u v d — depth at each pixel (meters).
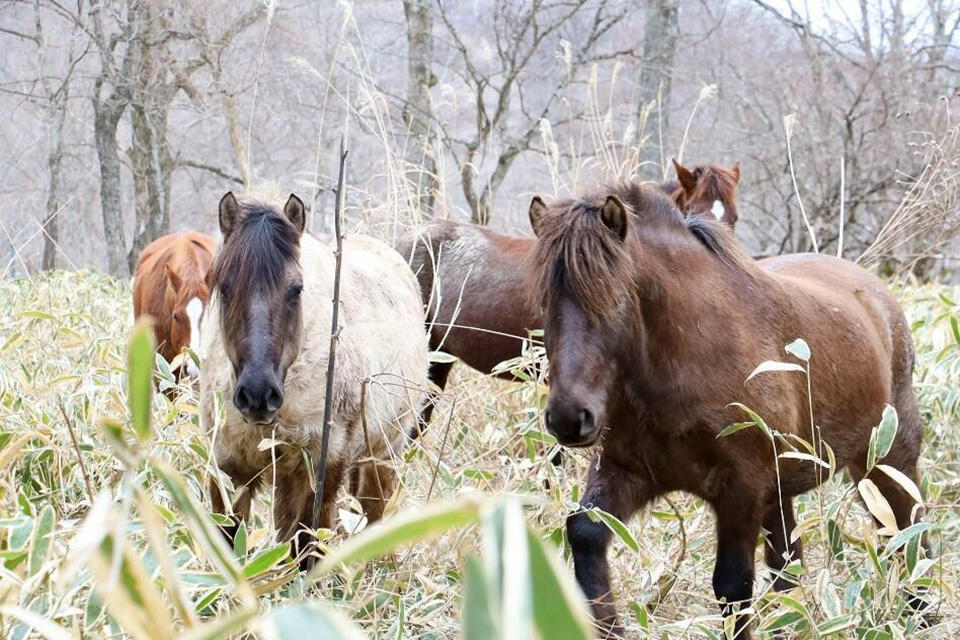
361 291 4.34
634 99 17.50
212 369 3.86
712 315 3.45
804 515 4.61
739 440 3.42
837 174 14.16
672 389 3.38
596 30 14.47
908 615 4.09
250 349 3.46
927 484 4.45
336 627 1.02
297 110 15.27
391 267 4.98
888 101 14.36
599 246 3.18
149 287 6.40
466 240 6.66
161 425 3.92
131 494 1.49
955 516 4.68
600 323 3.20
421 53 12.59
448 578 3.51
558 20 13.95
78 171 18.42
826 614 3.30
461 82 17.39
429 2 12.59
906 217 6.77
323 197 13.58
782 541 4.19
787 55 19.39
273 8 6.39
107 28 15.81
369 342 4.12
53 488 3.79
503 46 17.55
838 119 15.30
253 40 13.92
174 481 1.47
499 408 5.76
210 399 3.88
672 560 4.28
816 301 3.96
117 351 5.23
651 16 13.38
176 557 2.76
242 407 3.44
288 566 3.12
